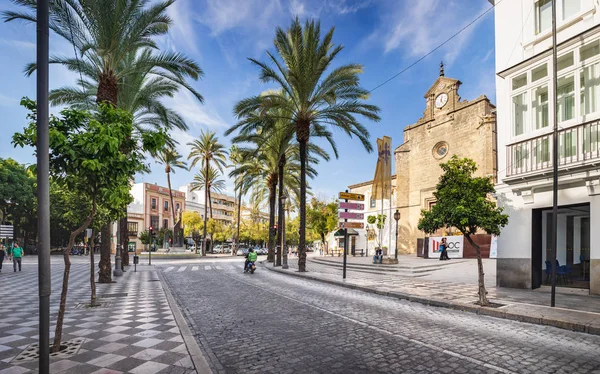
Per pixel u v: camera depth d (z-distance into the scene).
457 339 6.30
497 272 13.05
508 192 12.84
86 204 9.91
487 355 5.41
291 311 8.97
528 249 12.12
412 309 9.30
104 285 14.39
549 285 12.27
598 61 10.34
